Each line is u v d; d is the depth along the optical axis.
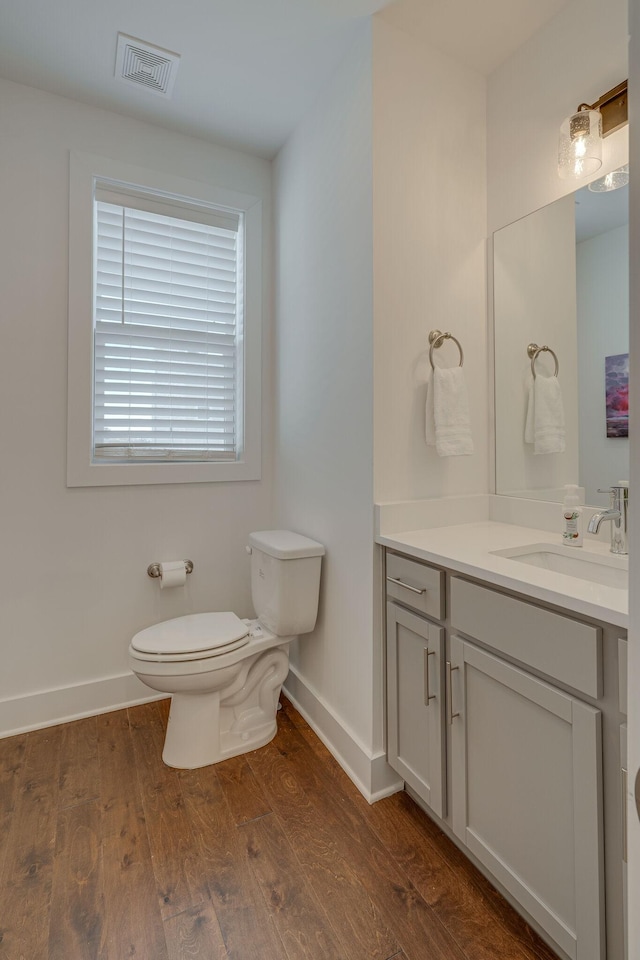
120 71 1.86
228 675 1.77
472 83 1.84
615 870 0.94
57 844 1.42
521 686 1.12
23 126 1.93
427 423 1.70
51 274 1.99
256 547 2.08
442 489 1.78
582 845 0.99
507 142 1.79
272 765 1.78
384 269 1.64
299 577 1.91
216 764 1.79
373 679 1.63
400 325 1.68
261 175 2.42
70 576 2.06
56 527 2.03
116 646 2.16
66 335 2.02
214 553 2.36
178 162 2.22
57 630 2.04
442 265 1.77
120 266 2.16
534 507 1.71
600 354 1.51
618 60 1.44
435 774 1.40
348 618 1.79
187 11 1.60
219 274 2.38
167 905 1.23
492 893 1.28
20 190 1.93
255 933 1.17
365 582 1.68
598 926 0.96
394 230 1.66
